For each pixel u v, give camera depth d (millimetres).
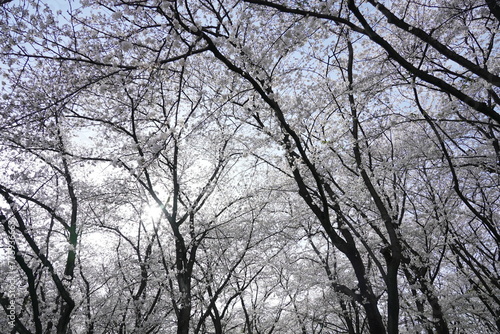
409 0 5688
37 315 7234
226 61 5359
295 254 13797
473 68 4660
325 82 9055
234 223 11906
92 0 5648
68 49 5301
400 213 10430
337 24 7102
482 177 10172
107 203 10578
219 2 6590
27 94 6902
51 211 8055
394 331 5570
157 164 9234
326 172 8961
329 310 14102
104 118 8383
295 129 7754
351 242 6953
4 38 5496
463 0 7043
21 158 8320
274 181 12320
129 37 5695
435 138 9406
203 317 9469
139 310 11109
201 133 9312
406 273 9680
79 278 12789
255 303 15391
